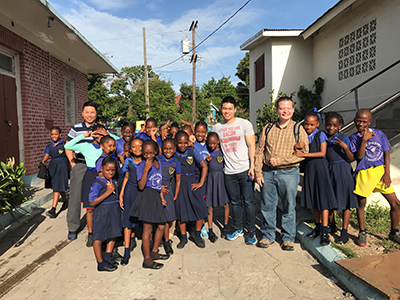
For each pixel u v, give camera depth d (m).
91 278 3.08
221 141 3.94
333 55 8.75
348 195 3.40
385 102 5.34
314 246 3.54
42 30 6.64
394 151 4.20
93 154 3.88
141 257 3.57
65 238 4.20
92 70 11.02
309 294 2.73
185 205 3.71
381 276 2.58
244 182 3.88
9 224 4.59
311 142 3.56
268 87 10.51
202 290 2.83
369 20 7.13
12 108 6.40
